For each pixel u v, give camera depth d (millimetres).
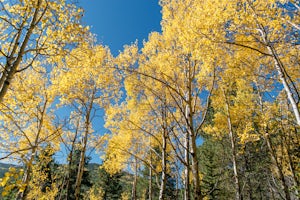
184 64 6000
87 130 7551
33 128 8250
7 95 5113
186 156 6188
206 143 16312
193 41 4594
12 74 3439
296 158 8414
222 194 12156
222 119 9219
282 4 4285
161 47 6789
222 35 4309
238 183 7676
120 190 28109
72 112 8070
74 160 11961
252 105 8359
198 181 4434
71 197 21188
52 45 3959
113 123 8242
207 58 4594
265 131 7730
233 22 4352
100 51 7078
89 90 7664
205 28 4273
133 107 8219
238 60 5188
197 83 6324
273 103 7828
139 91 7160
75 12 3998
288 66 5715
